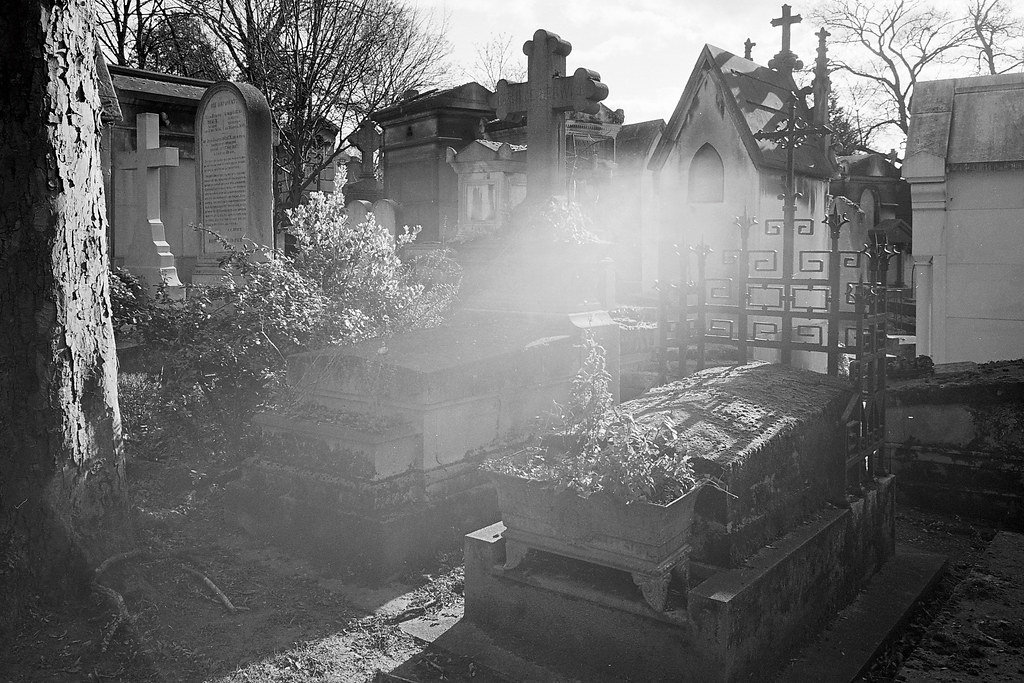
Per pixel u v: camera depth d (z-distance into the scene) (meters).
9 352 4.76
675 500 3.95
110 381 5.20
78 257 4.94
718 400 5.10
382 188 22.61
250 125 13.23
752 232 12.49
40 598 4.62
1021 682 3.59
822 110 14.11
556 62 7.83
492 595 4.59
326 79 25.52
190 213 18.61
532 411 6.78
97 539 4.91
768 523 4.54
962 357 10.91
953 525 7.06
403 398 5.93
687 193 13.23
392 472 5.71
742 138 12.40
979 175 10.66
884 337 5.94
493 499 6.23
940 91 11.54
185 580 5.18
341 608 5.05
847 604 5.11
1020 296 10.55
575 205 8.07
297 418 6.17
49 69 4.74
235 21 24.66
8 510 4.65
